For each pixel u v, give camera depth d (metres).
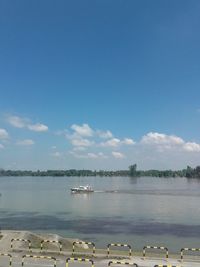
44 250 45.50
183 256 43.12
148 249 60.91
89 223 91.81
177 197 176.00
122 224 90.50
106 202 151.50
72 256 42.28
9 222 92.94
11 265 37.62
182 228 84.38
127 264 34.66
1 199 162.62
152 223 92.12
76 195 189.88
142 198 171.00
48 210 121.38
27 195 188.25
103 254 43.38
